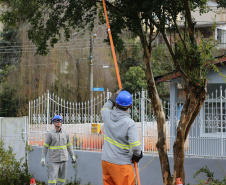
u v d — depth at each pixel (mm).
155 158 11367
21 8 11461
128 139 6137
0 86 44594
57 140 10883
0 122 13477
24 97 43219
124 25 10602
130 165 6188
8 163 12016
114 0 10742
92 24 11781
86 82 43062
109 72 44062
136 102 12750
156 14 9172
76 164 12508
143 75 42781
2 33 46375
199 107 9281
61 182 11094
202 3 9781
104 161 6227
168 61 10359
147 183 11422
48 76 42781
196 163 11086
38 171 13156
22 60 43562
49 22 11555
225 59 12750
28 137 13438
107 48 44156
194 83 9133
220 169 10836
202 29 39625
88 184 12258
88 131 12664
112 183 6289
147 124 11953
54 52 42844
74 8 11133
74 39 42562
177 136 9375
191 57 9266
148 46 9898
